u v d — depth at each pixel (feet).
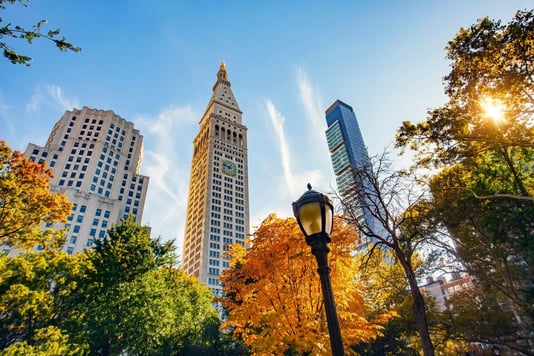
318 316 37.11
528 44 41.32
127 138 394.52
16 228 60.75
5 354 50.96
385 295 84.58
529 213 53.11
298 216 16.98
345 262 38.42
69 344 64.49
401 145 55.62
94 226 290.15
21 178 58.49
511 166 59.77
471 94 48.21
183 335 98.58
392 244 46.14
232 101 532.32
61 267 75.77
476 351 91.86
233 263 49.62
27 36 20.95
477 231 67.26
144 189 372.58
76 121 369.30
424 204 55.83
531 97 45.03
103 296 75.72
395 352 84.53
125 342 77.20
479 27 45.27
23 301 62.75
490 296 79.00
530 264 59.88
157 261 91.04
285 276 40.32
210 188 392.88
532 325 57.88
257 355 37.93
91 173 326.44
